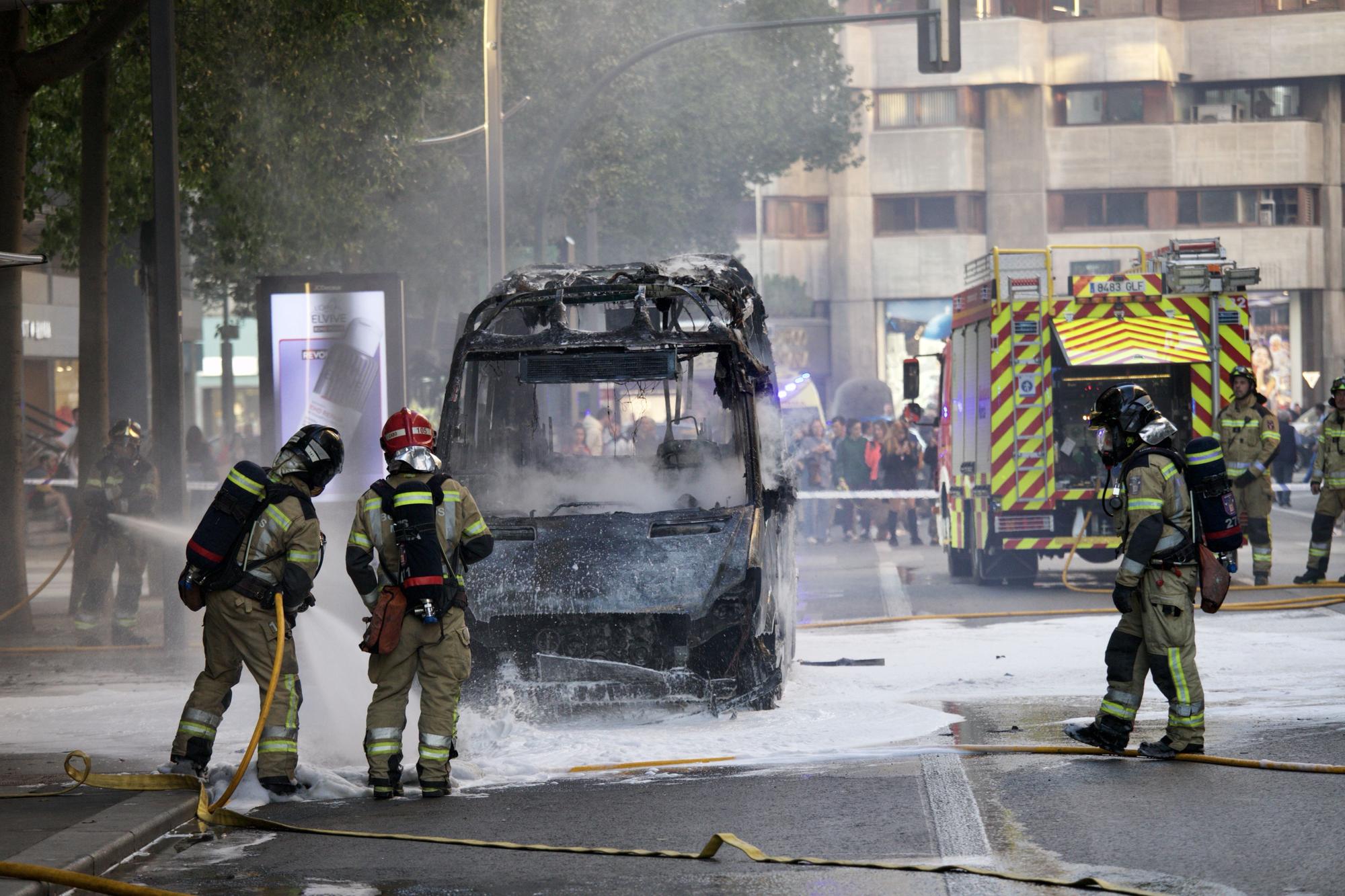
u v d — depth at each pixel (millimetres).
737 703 24109
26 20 39500
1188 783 17656
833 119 104188
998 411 42812
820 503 66312
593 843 15883
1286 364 155000
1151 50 152375
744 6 99062
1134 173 154250
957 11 48719
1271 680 25734
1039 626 34875
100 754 21328
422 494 18500
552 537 24656
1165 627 19234
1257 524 41000
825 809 17000
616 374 26391
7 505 39281
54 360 107438
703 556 24141
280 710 18688
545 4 72562
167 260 33375
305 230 55062
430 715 18641
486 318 27656
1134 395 19781
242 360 155500
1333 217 154125
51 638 37906
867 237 157750
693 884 14070
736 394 26344
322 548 19234
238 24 45312
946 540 51781
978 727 22188
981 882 13766
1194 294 42594
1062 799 17016
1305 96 154875
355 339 42344
